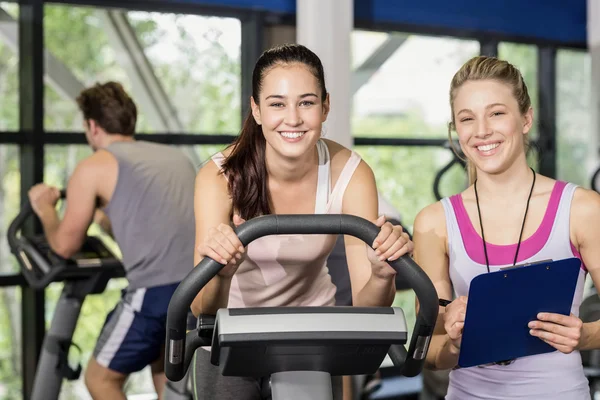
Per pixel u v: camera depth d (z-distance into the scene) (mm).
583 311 3297
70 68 4258
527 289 1577
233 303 2025
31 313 4023
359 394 3361
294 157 1697
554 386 1735
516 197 1798
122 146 2996
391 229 1483
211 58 4535
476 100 1756
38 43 3947
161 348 3010
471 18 5238
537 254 1768
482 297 1550
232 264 1532
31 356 4035
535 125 5484
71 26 4254
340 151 1935
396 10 4961
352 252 1901
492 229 1802
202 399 1943
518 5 5410
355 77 5051
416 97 5215
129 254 2928
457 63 5328
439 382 3502
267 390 1885
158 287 2912
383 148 5090
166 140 4293
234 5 4441
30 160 3986
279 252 1904
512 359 1737
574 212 1759
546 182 1802
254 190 1842
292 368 1517
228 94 4562
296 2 4594
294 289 2008
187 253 2969
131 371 2959
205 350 2002
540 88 5582
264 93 1674
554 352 1747
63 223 2994
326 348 1442
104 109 3049
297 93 1648
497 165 1758
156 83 4441
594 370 3551
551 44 5551
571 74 5668
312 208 1910
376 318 1437
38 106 3961
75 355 4336
